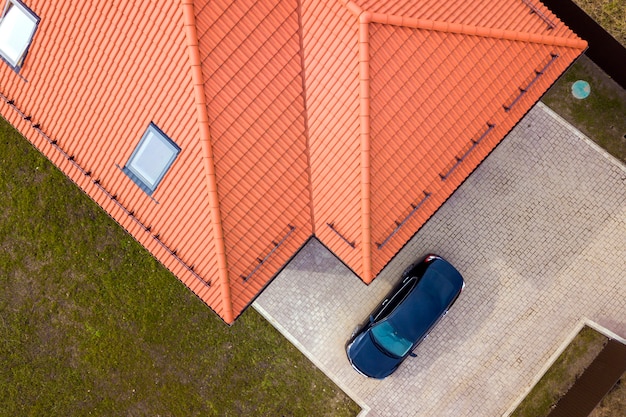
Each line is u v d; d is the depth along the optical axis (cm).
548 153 1396
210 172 947
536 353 1421
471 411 1433
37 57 1010
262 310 1453
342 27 882
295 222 1060
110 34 930
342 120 941
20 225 1511
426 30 913
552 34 1016
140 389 1484
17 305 1514
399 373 1439
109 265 1493
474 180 1412
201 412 1468
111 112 1002
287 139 980
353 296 1431
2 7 1000
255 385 1459
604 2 1306
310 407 1452
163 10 868
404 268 1422
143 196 1056
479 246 1413
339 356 1441
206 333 1471
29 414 1502
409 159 998
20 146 1509
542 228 1404
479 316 1426
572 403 1348
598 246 1398
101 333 1495
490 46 971
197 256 1062
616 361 1302
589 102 1391
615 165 1388
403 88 934
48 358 1504
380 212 1020
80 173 1099
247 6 883
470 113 1007
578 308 1409
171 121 951
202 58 876
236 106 926
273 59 921
